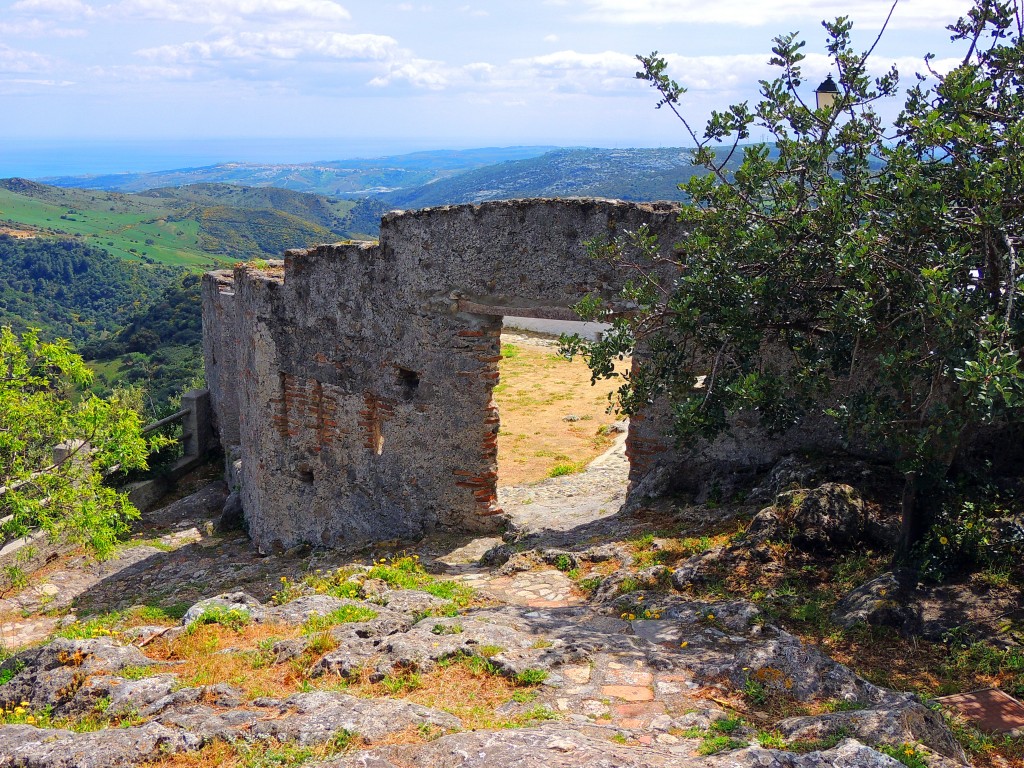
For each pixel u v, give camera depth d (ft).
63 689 18.78
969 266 19.44
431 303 33.40
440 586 27.20
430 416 34.40
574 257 31.12
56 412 37.27
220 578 36.65
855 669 18.97
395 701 16.37
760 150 22.18
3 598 38.27
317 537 38.99
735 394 22.38
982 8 22.95
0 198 540.93
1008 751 15.58
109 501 37.78
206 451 59.11
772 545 24.62
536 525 34.94
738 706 16.40
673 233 29.55
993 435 25.62
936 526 22.26
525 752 13.73
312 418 38.29
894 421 19.24
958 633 19.83
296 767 13.99
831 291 22.41
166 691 17.94
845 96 22.48
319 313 37.09
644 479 33.68
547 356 76.79
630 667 18.16
